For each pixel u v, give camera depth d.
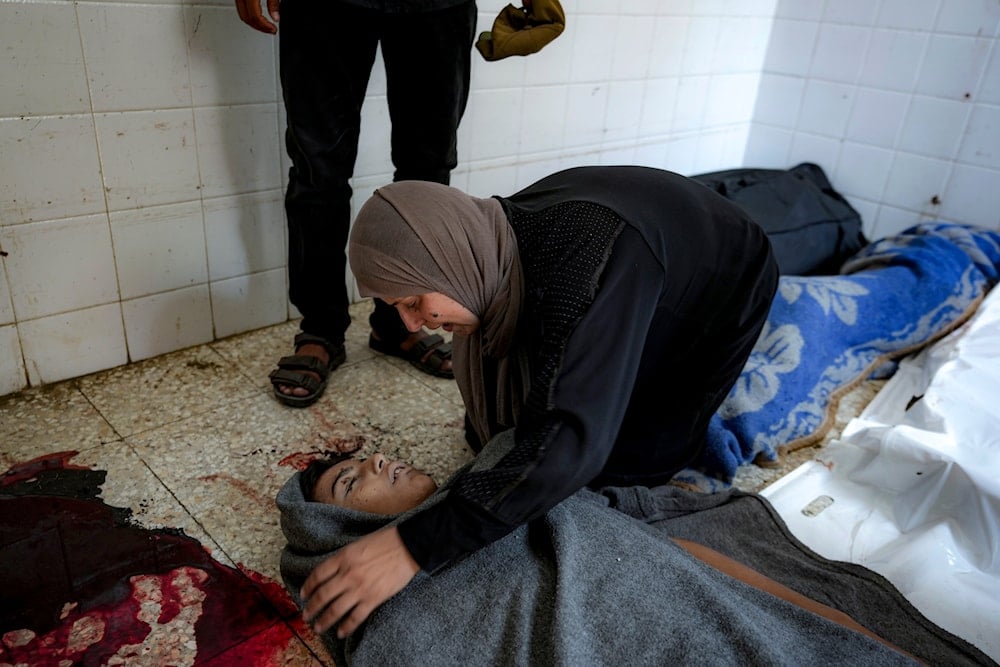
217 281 2.01
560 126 2.58
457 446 1.72
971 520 1.46
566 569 1.03
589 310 0.93
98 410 1.74
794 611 1.06
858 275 2.20
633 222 0.99
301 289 1.84
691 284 1.14
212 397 1.82
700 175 2.99
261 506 1.49
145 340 1.94
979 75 2.57
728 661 0.96
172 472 1.56
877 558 1.44
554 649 0.94
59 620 1.21
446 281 1.02
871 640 1.02
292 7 1.52
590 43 2.51
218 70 1.79
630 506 1.39
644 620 0.99
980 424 1.67
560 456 0.92
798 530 1.50
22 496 1.47
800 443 1.77
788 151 3.14
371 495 1.26
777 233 2.62
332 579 0.96
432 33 1.62
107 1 1.58
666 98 2.85
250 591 1.29
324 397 1.86
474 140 2.38
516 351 1.14
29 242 1.67
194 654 1.17
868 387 2.09
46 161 1.63
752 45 3.02
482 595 1.05
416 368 2.02
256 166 1.95
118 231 1.79
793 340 1.90
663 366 1.29
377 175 2.18
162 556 1.35
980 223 2.70
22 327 1.73
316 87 1.59
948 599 1.33
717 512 1.42
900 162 2.83
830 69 2.93
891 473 1.59
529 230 1.03
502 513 0.92
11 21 1.49
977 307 2.25
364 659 1.02
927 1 2.62
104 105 1.66
